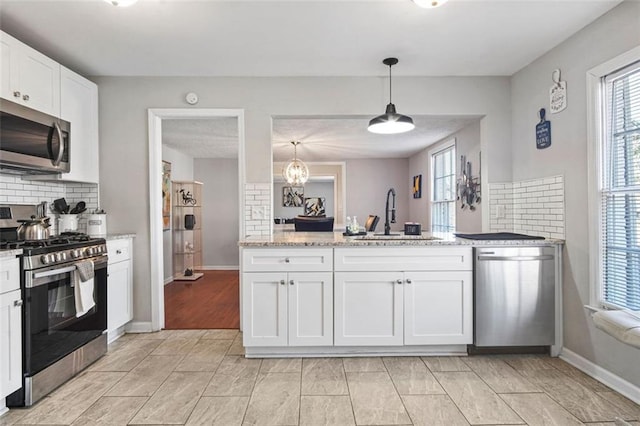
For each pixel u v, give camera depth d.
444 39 2.69
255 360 2.72
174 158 6.33
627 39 2.20
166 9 2.26
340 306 2.71
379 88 3.39
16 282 2.05
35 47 2.76
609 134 2.40
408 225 3.23
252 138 3.37
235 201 7.35
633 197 2.23
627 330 1.61
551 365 2.63
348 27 2.50
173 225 6.17
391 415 1.98
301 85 3.38
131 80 3.35
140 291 3.36
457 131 5.20
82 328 2.55
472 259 2.74
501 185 3.41
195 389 2.28
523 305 2.75
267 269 2.70
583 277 2.56
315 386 2.31
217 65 3.13
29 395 2.08
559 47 2.78
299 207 10.49
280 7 2.25
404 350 2.80
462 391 2.24
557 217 2.82
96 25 2.44
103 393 2.23
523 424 1.90
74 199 3.33
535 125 3.06
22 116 2.43
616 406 2.07
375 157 7.76
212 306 4.30
